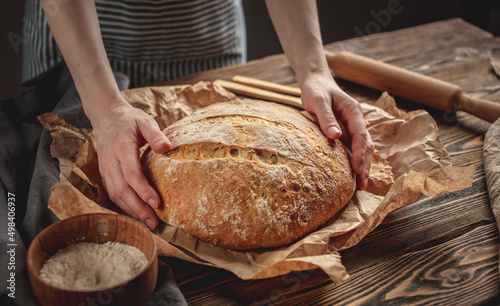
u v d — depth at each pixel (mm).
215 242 479
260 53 1570
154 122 535
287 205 484
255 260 470
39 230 498
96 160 574
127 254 425
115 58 884
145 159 538
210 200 477
